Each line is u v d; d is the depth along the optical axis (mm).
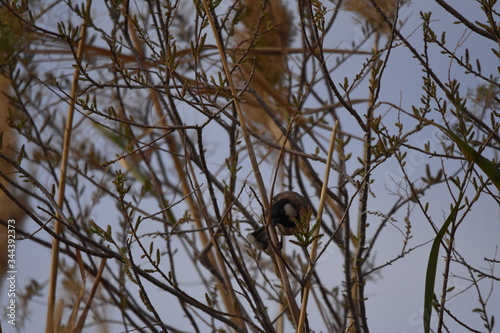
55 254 6469
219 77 5785
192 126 5598
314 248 5363
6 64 7621
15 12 6723
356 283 7074
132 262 5449
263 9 6680
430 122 5496
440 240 5094
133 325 7570
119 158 5715
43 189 6191
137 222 5504
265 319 5762
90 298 6141
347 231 7277
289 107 8242
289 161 8219
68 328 6031
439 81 6031
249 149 5660
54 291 6336
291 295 5484
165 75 6664
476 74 6207
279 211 7793
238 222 6895
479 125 6543
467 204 5488
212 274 7891
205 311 5738
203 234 8305
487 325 6016
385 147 5781
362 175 6199
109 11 7996
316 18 5910
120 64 5867
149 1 7141
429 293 5035
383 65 5938
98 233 5469
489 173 5312
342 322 7992
